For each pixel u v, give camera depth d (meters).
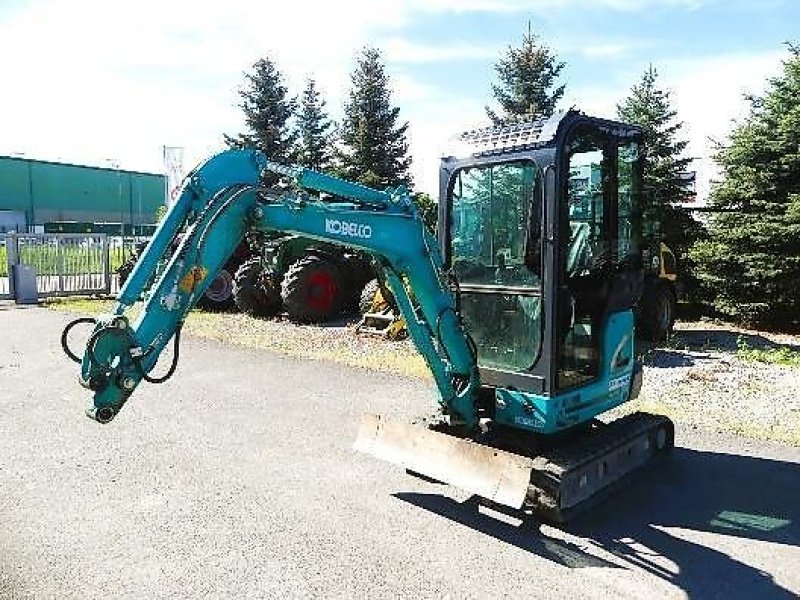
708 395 8.44
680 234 16.02
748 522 4.93
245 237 4.45
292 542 4.52
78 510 4.98
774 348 11.93
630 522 4.92
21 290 17.11
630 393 5.85
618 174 5.41
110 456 6.12
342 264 14.42
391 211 4.84
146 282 3.74
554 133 4.72
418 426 5.25
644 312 12.17
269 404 7.90
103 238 18.91
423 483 5.55
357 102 25.88
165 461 6.00
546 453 5.15
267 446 6.43
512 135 5.04
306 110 29.31
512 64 23.00
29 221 58.88
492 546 4.52
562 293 4.89
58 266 18.19
